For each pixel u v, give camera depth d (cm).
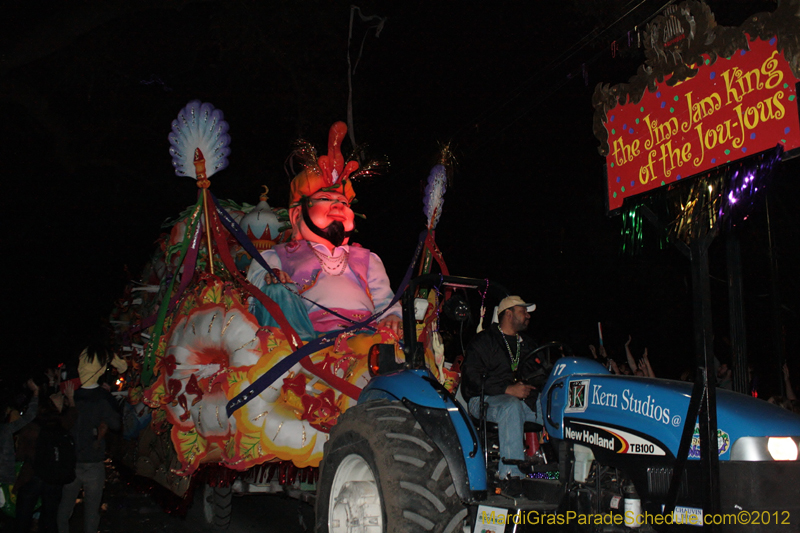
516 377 477
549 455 454
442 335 660
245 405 530
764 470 298
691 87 335
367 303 650
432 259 685
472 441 383
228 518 656
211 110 638
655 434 331
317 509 442
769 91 296
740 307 356
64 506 609
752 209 304
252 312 602
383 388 434
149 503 813
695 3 332
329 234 665
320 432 532
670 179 346
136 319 823
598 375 379
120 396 738
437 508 364
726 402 322
